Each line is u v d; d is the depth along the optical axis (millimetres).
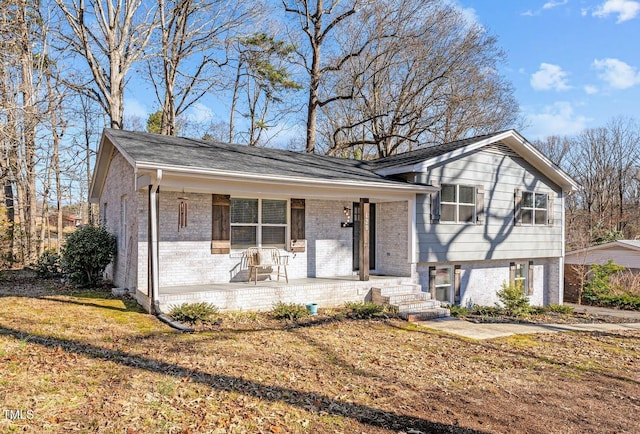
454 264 13102
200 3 18891
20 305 8430
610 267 17391
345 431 3979
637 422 4680
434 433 4070
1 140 13289
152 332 6914
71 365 5121
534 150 14102
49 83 18125
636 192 35312
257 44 20609
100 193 14570
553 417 4691
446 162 12367
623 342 9008
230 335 7133
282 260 11266
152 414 3963
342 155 25578
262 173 8906
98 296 9758
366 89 23266
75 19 17672
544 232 15180
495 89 23219
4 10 12570
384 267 12734
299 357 6230
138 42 19797
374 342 7480
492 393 5371
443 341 7973
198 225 10109
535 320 11453
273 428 3908
